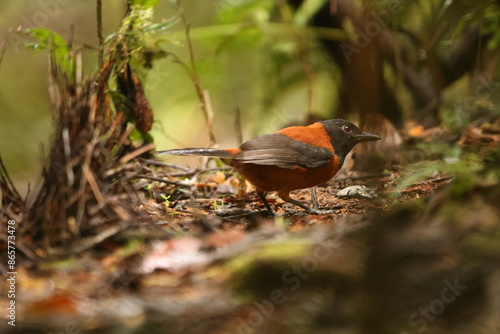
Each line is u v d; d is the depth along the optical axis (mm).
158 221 9172
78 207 8406
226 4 16516
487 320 5578
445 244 6379
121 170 8945
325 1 15328
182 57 19594
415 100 16219
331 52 16641
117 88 11633
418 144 12219
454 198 6945
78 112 8727
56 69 8961
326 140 10984
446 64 15641
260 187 10797
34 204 8492
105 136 9469
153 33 12711
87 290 7121
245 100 19500
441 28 14906
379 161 10883
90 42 17953
